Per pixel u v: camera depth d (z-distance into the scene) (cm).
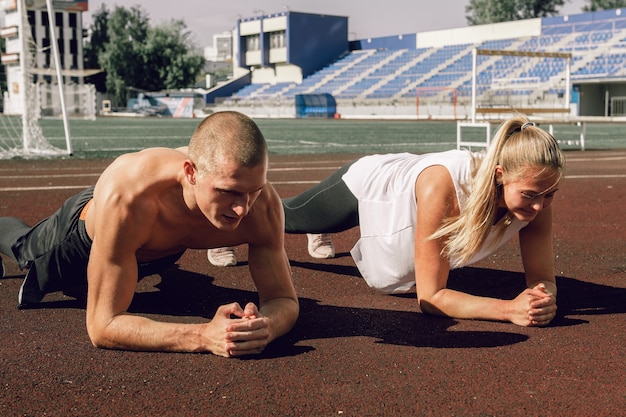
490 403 191
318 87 4894
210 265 380
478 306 268
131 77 6294
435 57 4634
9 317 279
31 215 542
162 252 257
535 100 3650
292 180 827
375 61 4934
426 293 276
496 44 4375
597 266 376
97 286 232
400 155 312
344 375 213
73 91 3130
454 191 265
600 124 2959
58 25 5797
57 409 189
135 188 228
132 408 189
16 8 1302
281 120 3719
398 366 221
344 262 392
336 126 2731
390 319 276
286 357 230
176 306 298
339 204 324
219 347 226
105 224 226
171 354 232
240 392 200
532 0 6962
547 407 188
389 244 294
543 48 4094
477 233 260
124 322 232
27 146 1193
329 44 5216
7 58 2477
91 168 963
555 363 223
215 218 209
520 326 264
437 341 247
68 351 236
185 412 186
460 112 3906
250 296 316
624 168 1000
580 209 595
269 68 5350
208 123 205
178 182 232
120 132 2167
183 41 6806
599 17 4038
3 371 217
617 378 210
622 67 3603
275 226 255
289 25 5003
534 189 244
